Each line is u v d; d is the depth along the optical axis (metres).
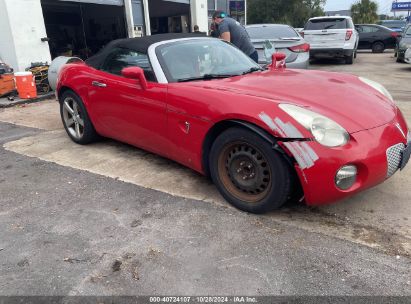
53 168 4.07
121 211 3.08
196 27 13.90
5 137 5.34
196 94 3.09
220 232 2.72
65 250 2.58
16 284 2.27
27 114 6.78
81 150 4.61
